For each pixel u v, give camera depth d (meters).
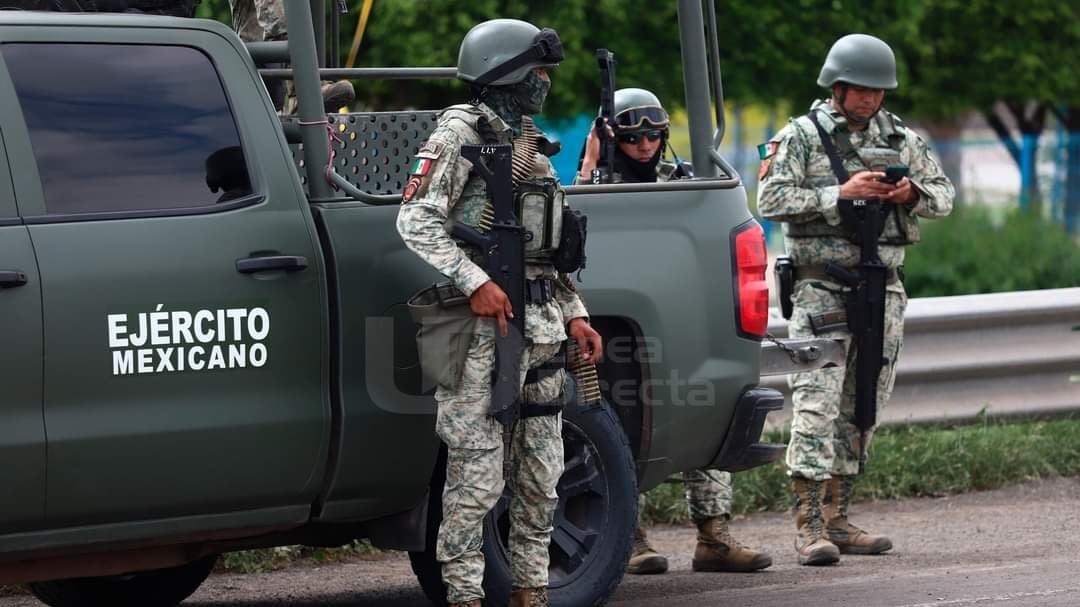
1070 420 34.19
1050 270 65.88
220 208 17.20
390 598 22.86
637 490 20.03
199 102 17.48
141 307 16.50
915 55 69.94
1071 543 26.03
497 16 56.62
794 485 25.67
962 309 32.38
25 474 15.97
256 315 17.14
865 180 25.30
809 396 25.42
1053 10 71.81
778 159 25.86
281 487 17.45
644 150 24.09
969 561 24.64
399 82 59.59
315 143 18.20
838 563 25.22
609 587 19.86
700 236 20.41
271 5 23.84
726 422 20.69
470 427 17.75
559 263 18.05
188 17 19.50
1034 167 97.25
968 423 33.22
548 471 18.53
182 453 16.72
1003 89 71.81
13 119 16.42
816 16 62.41
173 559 17.84
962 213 72.38
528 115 18.36
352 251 17.89
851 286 25.70
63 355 16.11
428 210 17.34
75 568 17.12
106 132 16.91
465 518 17.92
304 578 24.55
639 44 58.72
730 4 60.88
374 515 18.30
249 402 17.11
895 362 26.55
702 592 22.67
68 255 16.23
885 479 30.70
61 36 16.94
